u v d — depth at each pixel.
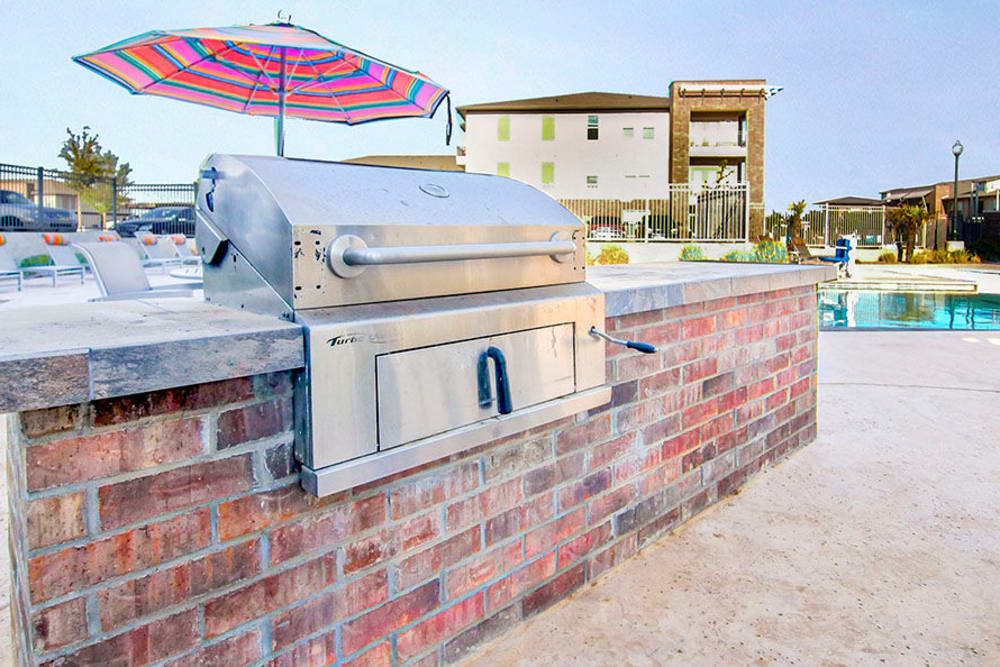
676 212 18.41
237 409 1.11
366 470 1.21
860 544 2.18
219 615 1.11
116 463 0.98
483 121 34.41
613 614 1.78
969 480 2.73
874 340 6.11
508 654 1.60
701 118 32.16
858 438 3.28
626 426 2.02
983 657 1.60
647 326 2.08
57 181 14.13
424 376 1.31
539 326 1.57
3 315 1.29
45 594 0.92
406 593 1.41
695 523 2.34
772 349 2.82
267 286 1.26
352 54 3.88
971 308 11.41
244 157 1.37
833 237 23.33
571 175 34.22
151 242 12.63
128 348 0.94
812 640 1.67
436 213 1.45
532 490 1.71
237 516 1.12
